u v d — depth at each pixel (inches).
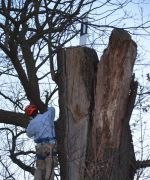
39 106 452.8
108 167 305.1
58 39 454.3
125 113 316.5
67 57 344.8
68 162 322.7
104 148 310.7
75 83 336.2
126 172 310.5
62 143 341.4
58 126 352.5
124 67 315.3
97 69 329.7
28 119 468.4
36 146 359.9
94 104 324.8
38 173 361.1
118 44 316.2
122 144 312.8
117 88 315.6
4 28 446.6
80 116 327.9
